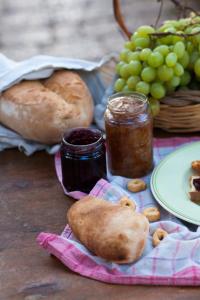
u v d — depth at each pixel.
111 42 2.39
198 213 0.89
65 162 0.98
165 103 1.09
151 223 0.89
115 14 1.22
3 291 0.82
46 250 0.88
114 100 1.01
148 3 2.70
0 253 0.88
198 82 1.15
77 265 0.84
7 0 3.01
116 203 0.93
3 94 1.12
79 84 1.14
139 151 1.00
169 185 0.96
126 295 0.80
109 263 0.84
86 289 0.81
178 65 1.08
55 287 0.82
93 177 0.98
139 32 1.13
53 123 1.08
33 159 1.10
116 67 1.16
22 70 1.14
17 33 2.62
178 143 1.10
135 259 0.83
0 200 1.00
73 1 2.89
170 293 0.80
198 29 1.11
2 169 1.08
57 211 0.96
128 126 0.98
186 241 0.83
